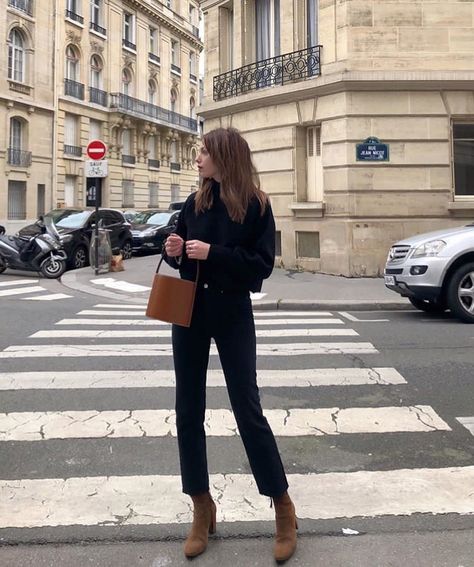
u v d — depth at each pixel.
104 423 4.55
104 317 9.60
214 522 2.96
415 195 14.05
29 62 33.06
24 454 3.97
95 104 38.47
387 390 5.43
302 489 3.47
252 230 2.78
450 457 3.93
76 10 36.94
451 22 13.98
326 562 2.73
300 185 15.40
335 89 14.13
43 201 34.56
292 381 5.72
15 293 12.55
